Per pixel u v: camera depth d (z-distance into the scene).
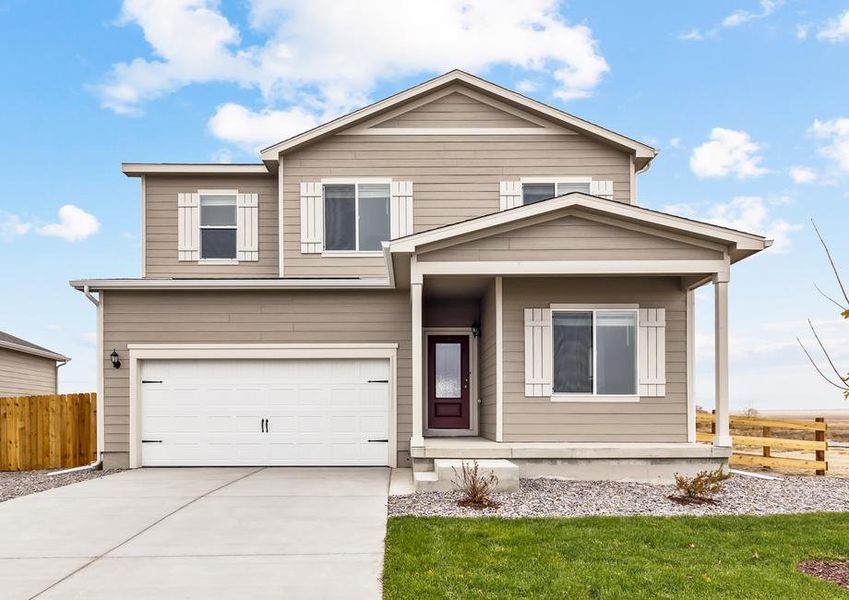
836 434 22.53
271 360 12.70
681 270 10.62
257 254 14.39
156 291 12.62
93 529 7.38
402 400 12.62
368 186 13.91
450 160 13.91
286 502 8.82
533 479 10.70
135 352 12.57
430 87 13.77
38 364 22.89
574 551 6.34
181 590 5.34
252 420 12.62
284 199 13.83
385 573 5.68
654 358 11.69
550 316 11.68
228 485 10.26
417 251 10.66
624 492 9.73
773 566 5.87
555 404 11.58
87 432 13.87
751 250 10.49
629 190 13.87
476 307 14.06
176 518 7.88
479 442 11.64
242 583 5.49
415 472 10.52
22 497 9.36
